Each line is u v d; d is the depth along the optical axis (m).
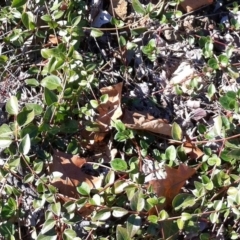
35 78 0.84
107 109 0.79
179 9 0.89
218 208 0.69
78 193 0.73
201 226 0.73
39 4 0.86
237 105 0.74
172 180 0.72
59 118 0.76
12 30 0.86
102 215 0.67
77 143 0.78
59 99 0.75
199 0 0.88
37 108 0.74
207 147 0.75
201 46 0.85
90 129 0.77
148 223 0.70
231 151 0.71
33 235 0.73
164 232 0.68
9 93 0.83
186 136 0.77
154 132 0.78
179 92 0.81
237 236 0.71
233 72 0.80
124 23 0.87
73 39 0.82
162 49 0.87
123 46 0.85
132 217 0.67
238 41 0.87
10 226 0.70
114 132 0.79
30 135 0.72
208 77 0.83
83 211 0.70
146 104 0.83
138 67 0.85
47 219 0.68
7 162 0.71
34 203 0.70
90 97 0.81
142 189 0.71
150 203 0.67
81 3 0.87
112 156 0.78
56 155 0.76
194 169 0.73
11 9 0.85
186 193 0.72
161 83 0.84
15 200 0.73
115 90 0.80
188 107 0.82
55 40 0.85
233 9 0.89
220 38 0.87
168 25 0.87
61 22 0.84
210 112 0.81
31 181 0.71
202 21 0.89
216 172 0.73
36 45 0.86
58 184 0.74
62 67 0.77
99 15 0.89
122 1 0.90
